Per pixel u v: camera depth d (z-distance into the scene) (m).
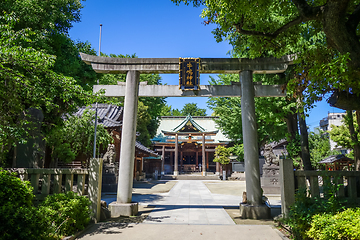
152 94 8.80
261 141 23.09
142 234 5.48
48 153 15.77
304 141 11.98
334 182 5.38
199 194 14.63
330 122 55.62
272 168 16.19
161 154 44.19
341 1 4.25
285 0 6.46
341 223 3.90
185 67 8.56
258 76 12.47
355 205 5.36
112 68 8.77
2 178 4.53
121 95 8.90
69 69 11.88
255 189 7.63
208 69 8.60
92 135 14.37
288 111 12.18
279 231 5.74
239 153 26.62
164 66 8.74
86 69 14.33
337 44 4.66
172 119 47.00
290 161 6.52
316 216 4.41
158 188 18.83
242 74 8.55
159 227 6.07
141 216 7.52
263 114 12.73
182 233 5.58
